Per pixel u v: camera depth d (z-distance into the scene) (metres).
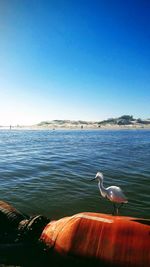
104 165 29.98
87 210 15.23
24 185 20.02
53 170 26.33
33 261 9.54
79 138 93.06
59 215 14.43
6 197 17.03
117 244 8.50
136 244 8.37
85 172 25.67
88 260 8.61
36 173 24.64
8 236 10.80
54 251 9.41
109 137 100.19
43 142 70.88
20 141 75.44
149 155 39.84
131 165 30.06
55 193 18.14
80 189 19.33
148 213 14.88
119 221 9.04
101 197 17.48
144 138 92.25
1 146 56.62
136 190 19.42
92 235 8.95
